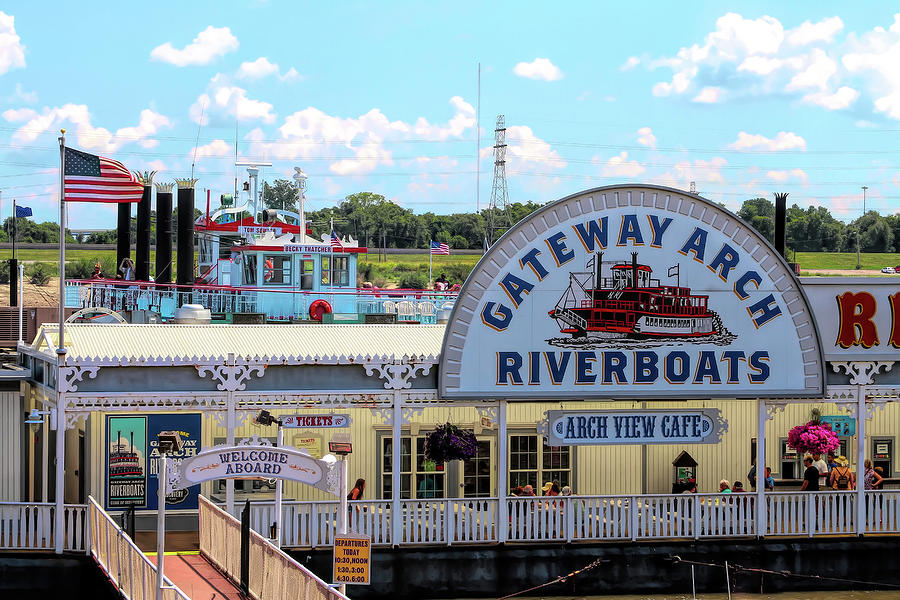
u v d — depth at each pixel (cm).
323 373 2492
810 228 14825
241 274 3831
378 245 14212
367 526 2480
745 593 2592
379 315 3688
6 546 2391
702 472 3025
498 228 11375
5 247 12169
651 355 2578
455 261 13025
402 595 2469
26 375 2784
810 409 3109
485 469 2938
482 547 2516
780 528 2623
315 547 2442
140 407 2417
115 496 2712
